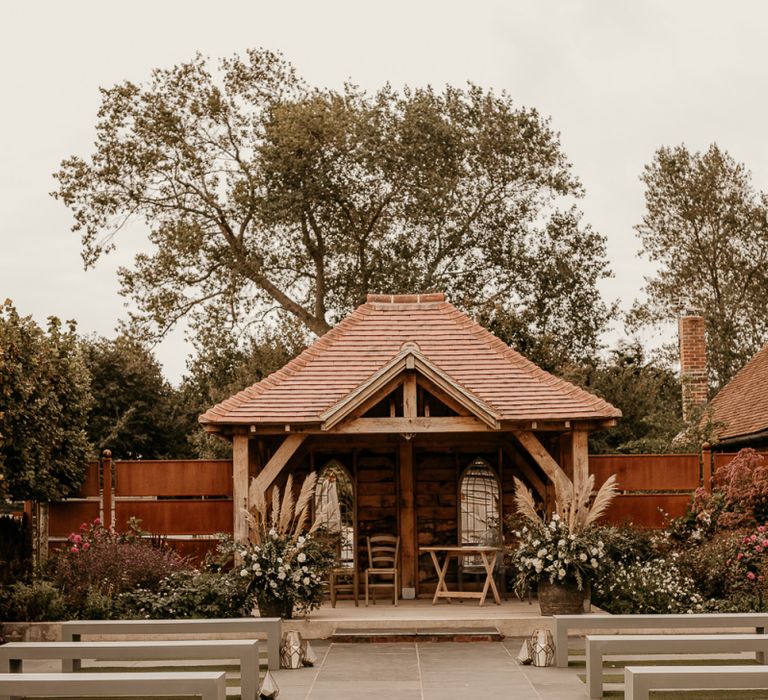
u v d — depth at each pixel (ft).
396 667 42.06
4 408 53.16
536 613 52.47
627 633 49.39
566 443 60.75
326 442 62.95
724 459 63.26
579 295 129.29
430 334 63.46
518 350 105.29
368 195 119.85
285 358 111.55
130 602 51.83
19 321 56.54
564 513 52.60
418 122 116.47
